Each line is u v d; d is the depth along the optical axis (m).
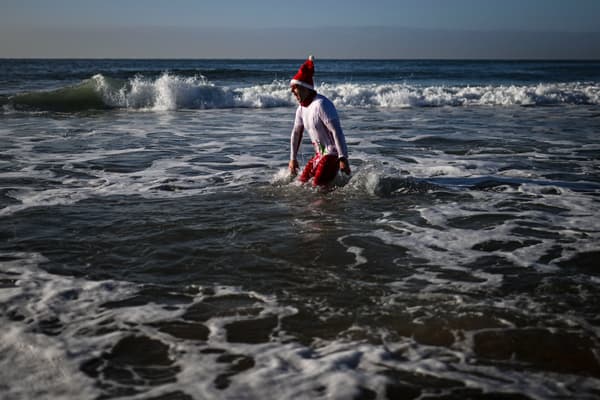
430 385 2.33
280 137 10.56
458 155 8.54
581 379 2.38
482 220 4.98
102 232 4.49
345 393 2.26
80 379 2.36
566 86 25.61
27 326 2.84
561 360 2.55
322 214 5.12
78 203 5.43
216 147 9.23
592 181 6.74
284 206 5.39
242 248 4.14
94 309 3.08
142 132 11.15
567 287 3.43
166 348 2.65
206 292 3.34
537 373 2.43
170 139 10.15
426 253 4.08
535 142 10.05
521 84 32.59
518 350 2.64
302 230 4.61
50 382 2.33
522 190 6.18
